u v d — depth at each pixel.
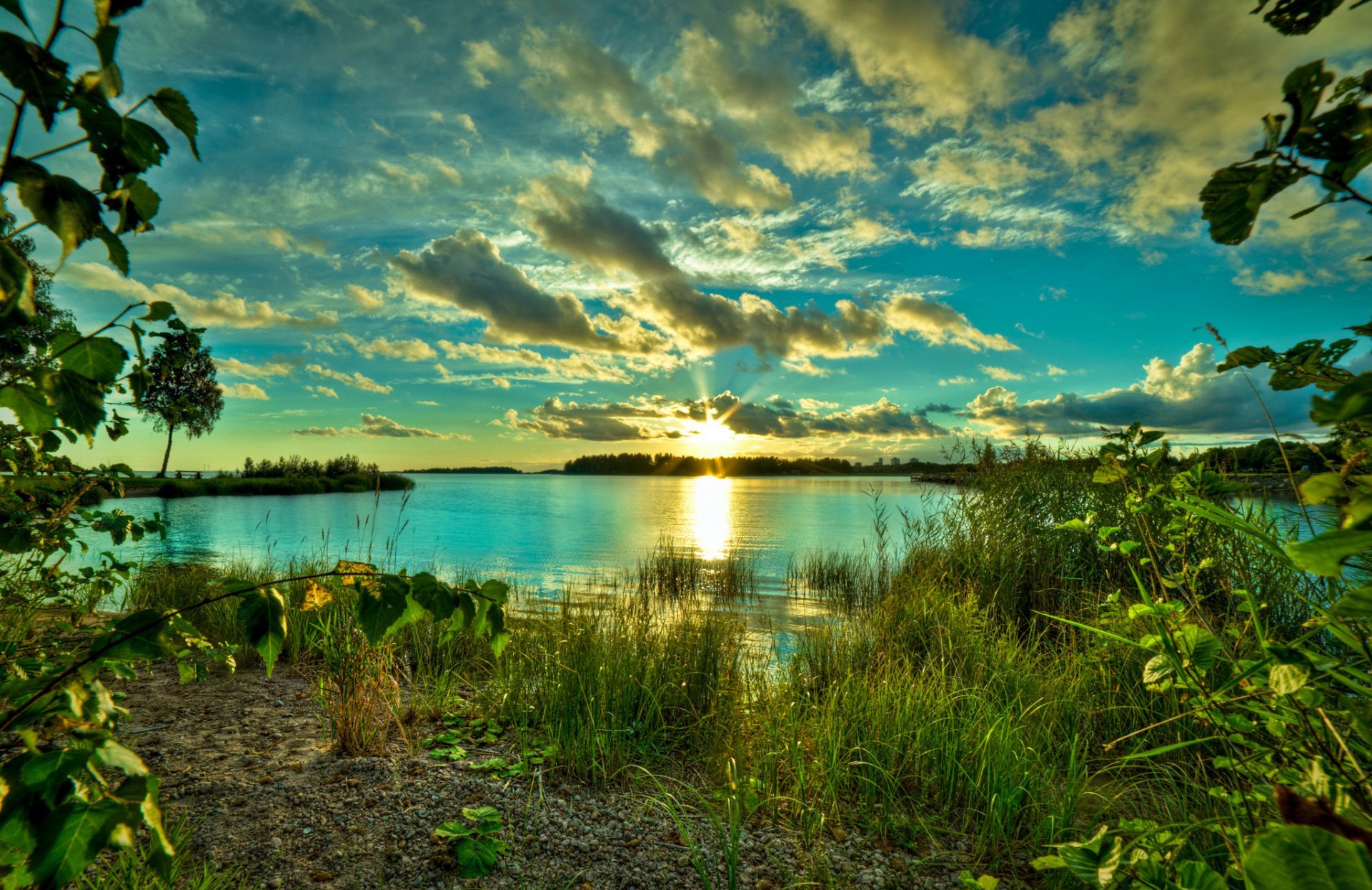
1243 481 2.11
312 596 1.54
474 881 2.89
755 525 25.38
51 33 0.87
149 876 2.63
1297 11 0.87
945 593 7.29
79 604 3.20
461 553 16.91
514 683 5.02
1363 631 1.43
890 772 3.76
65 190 0.90
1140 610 2.01
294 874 2.87
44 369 1.07
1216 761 2.02
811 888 2.92
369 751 4.11
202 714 4.67
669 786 3.85
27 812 0.93
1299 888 0.70
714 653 5.42
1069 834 3.18
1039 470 8.75
